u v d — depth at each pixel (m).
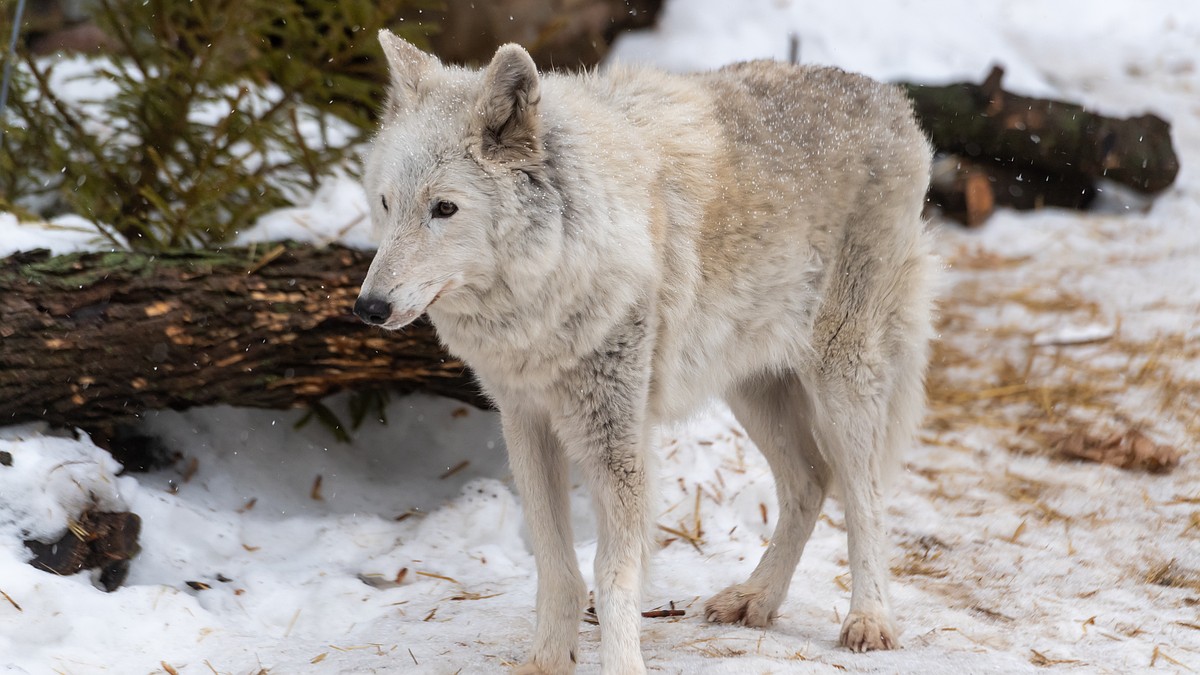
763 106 8.01
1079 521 9.72
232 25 10.66
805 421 8.38
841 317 7.99
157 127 10.74
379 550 9.41
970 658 7.14
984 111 15.58
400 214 6.49
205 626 7.77
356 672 7.05
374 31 11.27
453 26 15.22
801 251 7.79
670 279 7.12
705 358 7.55
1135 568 8.88
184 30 10.88
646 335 6.91
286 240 9.20
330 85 11.48
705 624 7.98
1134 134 15.84
